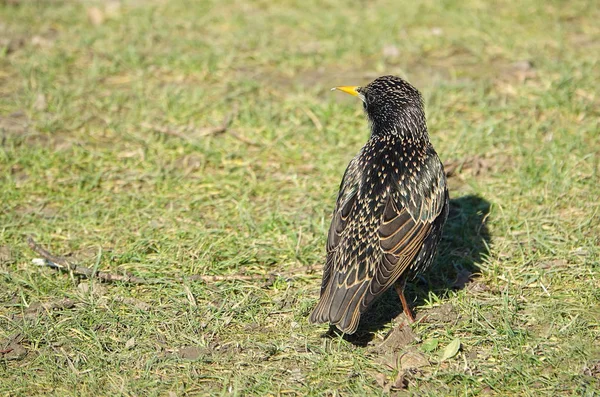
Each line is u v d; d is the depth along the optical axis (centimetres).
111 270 1072
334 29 1750
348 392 864
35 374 891
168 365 902
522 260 1075
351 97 1519
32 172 1295
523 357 903
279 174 1299
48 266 1080
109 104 1483
